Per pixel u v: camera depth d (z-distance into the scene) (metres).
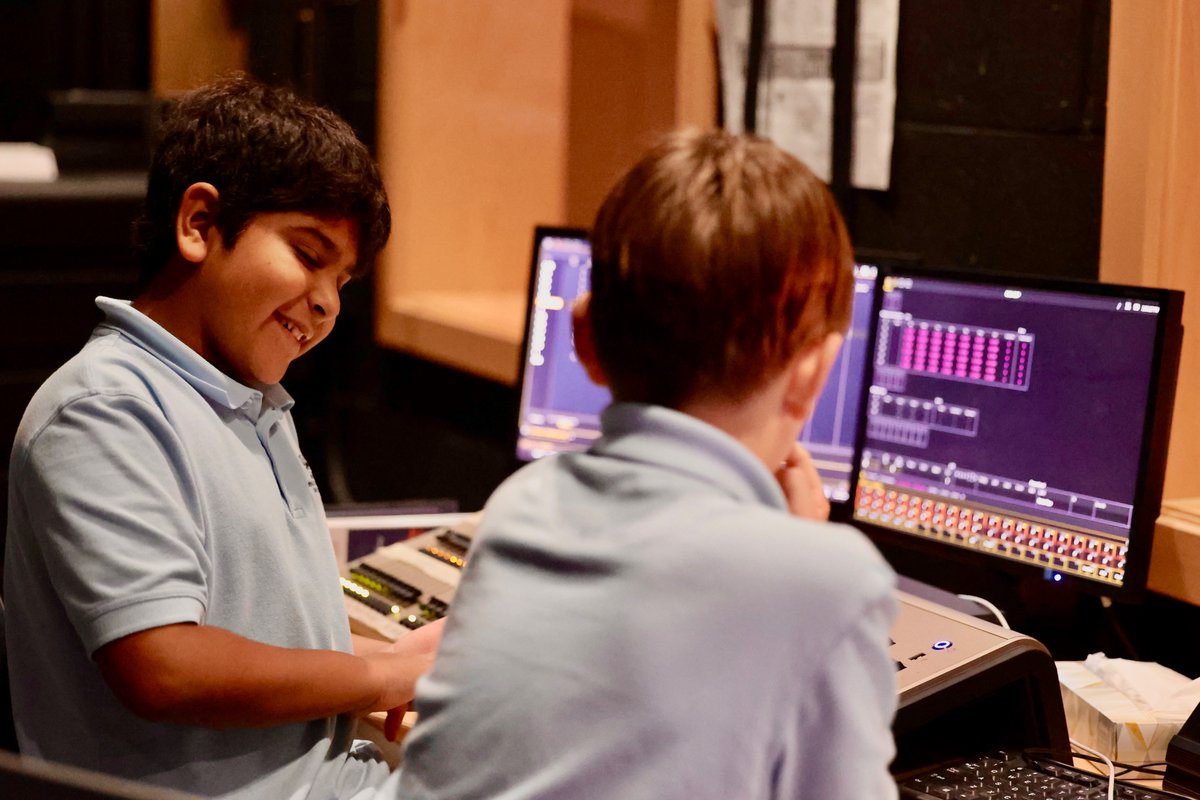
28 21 4.43
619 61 3.17
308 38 3.48
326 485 3.60
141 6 4.37
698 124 2.42
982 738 1.32
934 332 1.69
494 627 0.86
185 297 1.31
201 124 1.31
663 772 0.78
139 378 1.25
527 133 3.36
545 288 2.06
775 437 0.92
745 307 0.85
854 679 0.80
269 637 1.30
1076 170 1.88
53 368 3.54
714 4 2.39
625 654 0.80
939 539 1.69
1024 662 1.27
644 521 0.84
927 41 2.08
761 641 0.79
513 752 0.82
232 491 1.28
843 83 2.20
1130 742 1.34
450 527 1.86
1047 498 1.58
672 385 0.88
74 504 1.17
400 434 3.33
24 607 1.27
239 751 1.27
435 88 3.25
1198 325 1.71
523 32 3.31
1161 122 1.66
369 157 1.36
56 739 1.25
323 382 3.56
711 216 0.85
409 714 1.37
